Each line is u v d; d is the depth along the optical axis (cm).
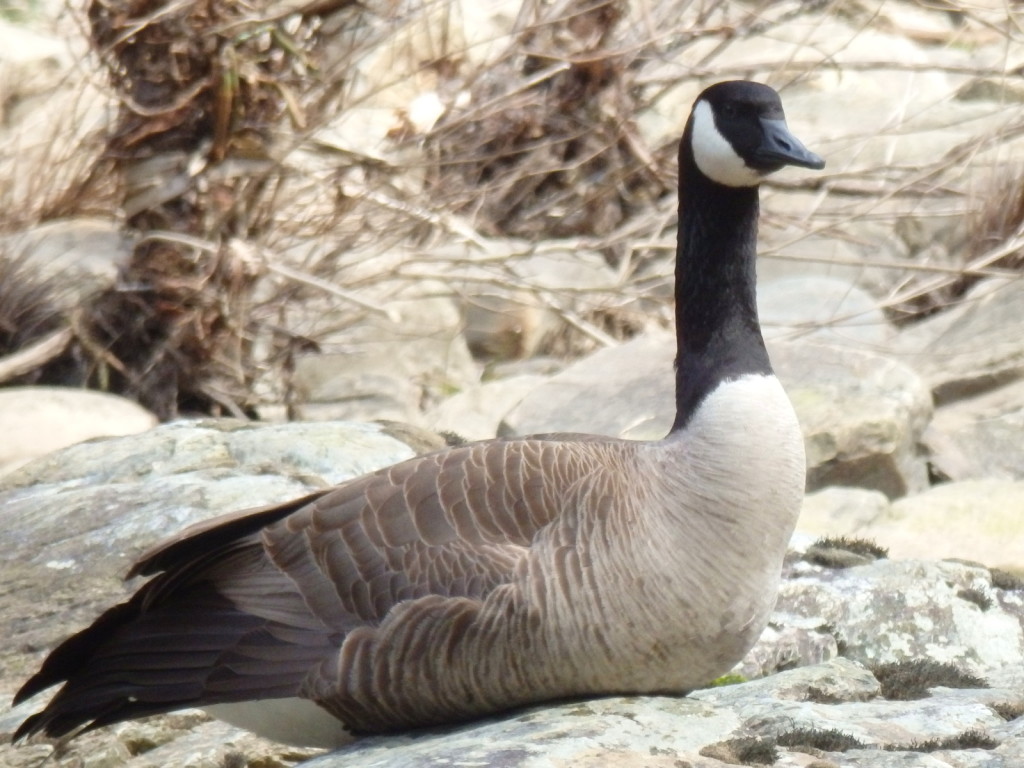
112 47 1538
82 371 1589
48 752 850
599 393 1473
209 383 1592
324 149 1582
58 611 962
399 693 730
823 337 1636
